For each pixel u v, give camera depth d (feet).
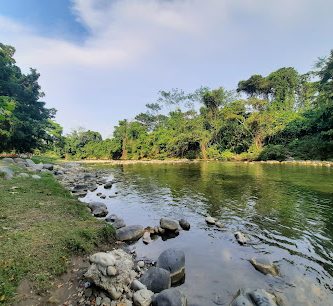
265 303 17.01
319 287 20.21
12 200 35.35
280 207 42.37
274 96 244.01
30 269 18.94
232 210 41.96
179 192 58.70
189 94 250.57
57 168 104.53
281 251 26.66
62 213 32.58
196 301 18.75
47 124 133.59
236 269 23.30
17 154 128.06
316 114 156.35
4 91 126.93
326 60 147.54
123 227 31.50
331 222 34.65
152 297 18.29
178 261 22.82
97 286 18.69
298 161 131.44
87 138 324.80
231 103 211.00
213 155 203.82
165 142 231.91
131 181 78.95
